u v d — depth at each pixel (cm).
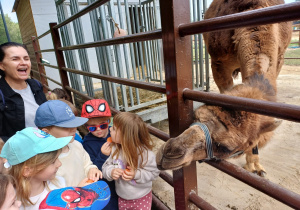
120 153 169
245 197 267
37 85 261
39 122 171
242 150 163
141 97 562
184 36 135
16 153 116
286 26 305
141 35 167
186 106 149
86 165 182
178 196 170
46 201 109
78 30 507
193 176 164
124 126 151
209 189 285
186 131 142
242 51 255
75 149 179
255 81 181
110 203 184
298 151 350
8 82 240
